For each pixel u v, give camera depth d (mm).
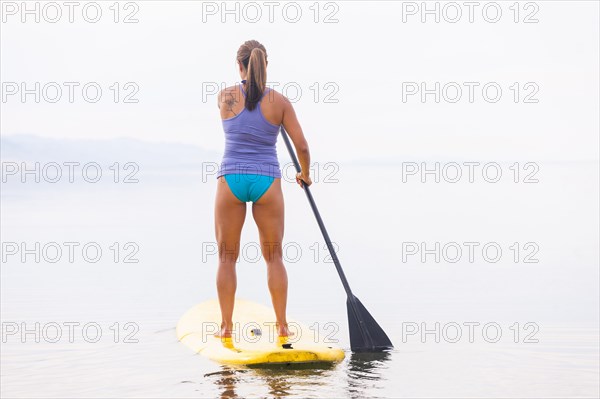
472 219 45938
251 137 17078
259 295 24234
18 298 23797
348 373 14383
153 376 14352
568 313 20531
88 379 14258
